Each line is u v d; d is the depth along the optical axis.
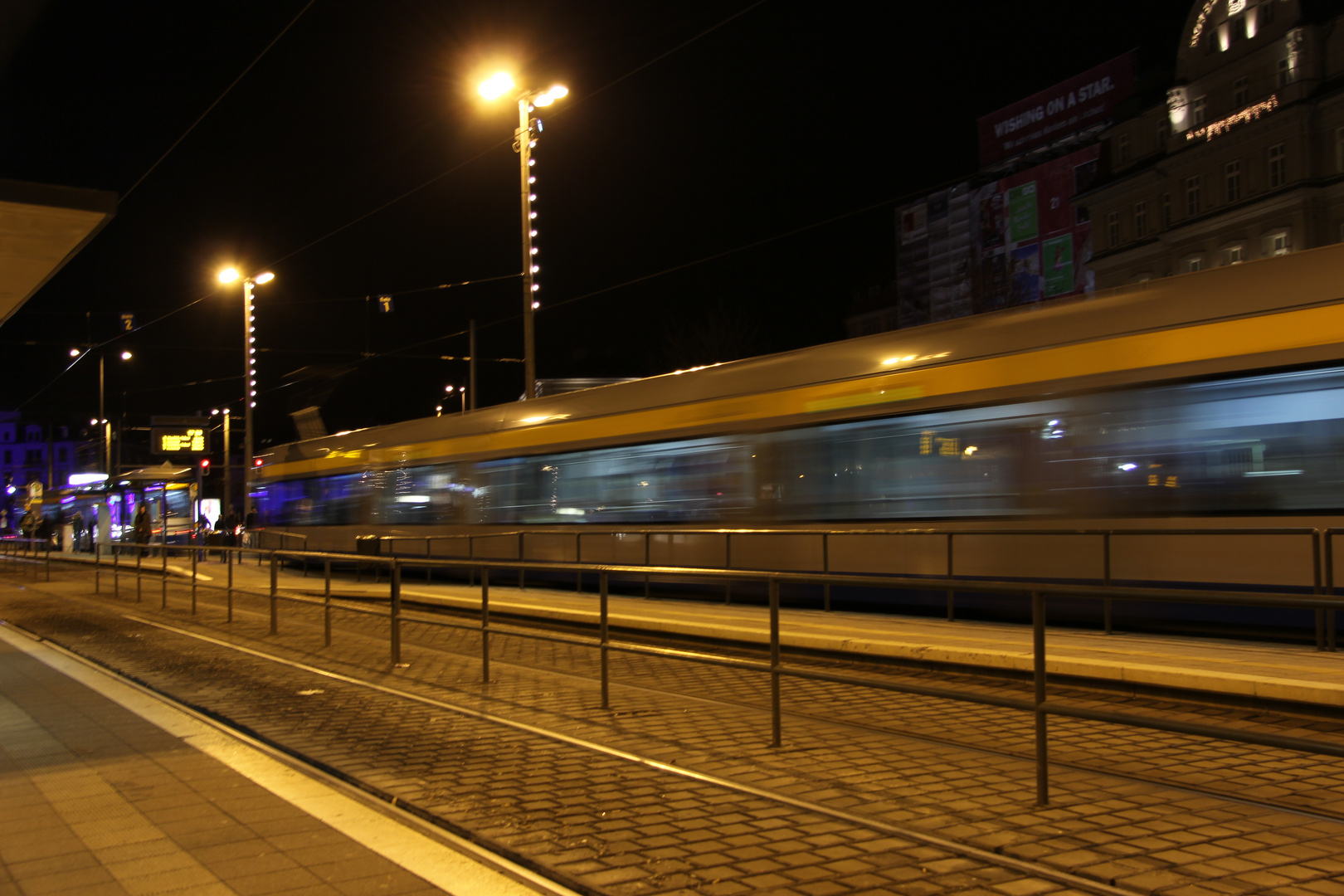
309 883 4.00
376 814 4.97
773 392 13.53
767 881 3.94
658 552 14.84
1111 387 10.27
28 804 5.15
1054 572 10.48
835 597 12.90
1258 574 9.09
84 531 42.44
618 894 3.83
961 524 11.34
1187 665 7.50
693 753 6.15
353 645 11.77
